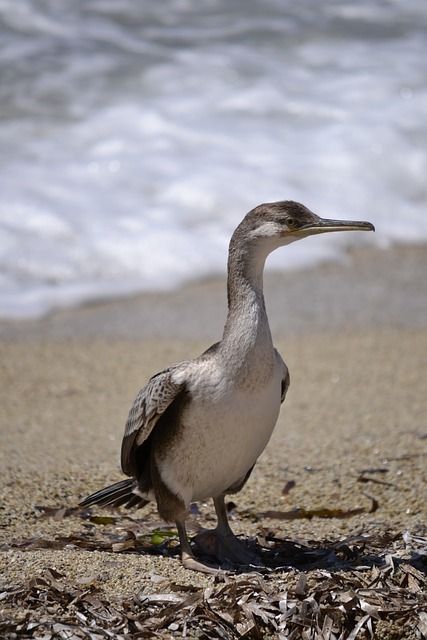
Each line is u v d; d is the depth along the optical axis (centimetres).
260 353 1127
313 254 2533
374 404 1794
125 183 2614
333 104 2980
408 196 2725
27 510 1349
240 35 3306
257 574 1117
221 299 2312
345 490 1449
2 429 1694
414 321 2211
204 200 2572
